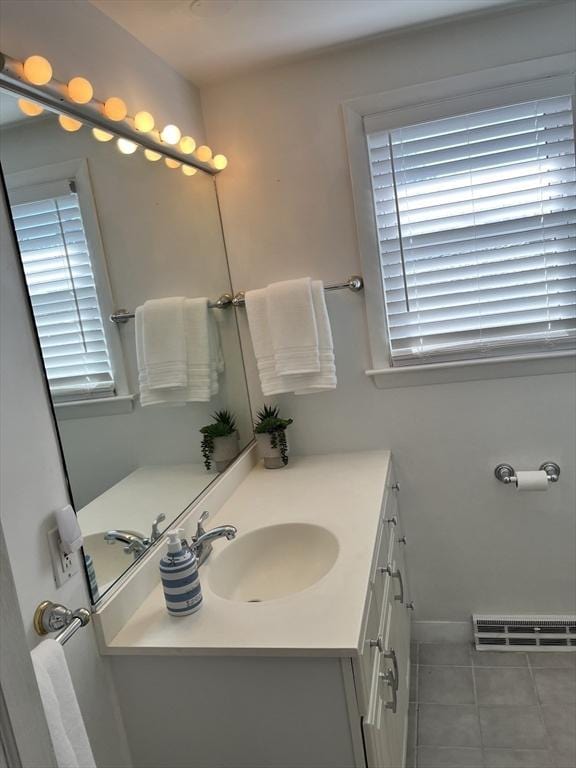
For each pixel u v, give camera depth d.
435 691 2.29
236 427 2.41
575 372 2.31
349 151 2.31
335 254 2.41
